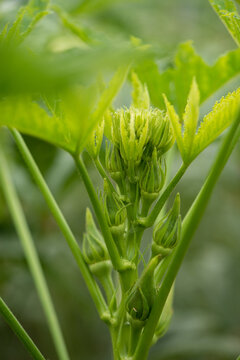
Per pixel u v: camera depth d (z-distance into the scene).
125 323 0.50
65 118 0.44
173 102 0.57
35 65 0.27
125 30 0.92
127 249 0.50
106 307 0.51
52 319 0.58
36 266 0.59
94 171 0.98
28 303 1.02
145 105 0.51
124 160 0.49
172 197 1.07
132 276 0.49
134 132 0.49
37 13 0.51
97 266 0.51
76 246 0.52
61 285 0.93
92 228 0.51
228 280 1.08
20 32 0.51
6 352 1.06
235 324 1.04
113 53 0.29
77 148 0.45
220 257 1.10
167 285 0.48
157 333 0.52
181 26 1.10
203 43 1.07
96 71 0.28
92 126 0.44
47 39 0.60
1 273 0.90
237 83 0.69
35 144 0.71
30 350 0.50
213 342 0.93
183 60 0.56
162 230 0.49
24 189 0.75
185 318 0.99
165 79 0.57
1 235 0.81
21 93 0.28
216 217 1.15
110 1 0.71
